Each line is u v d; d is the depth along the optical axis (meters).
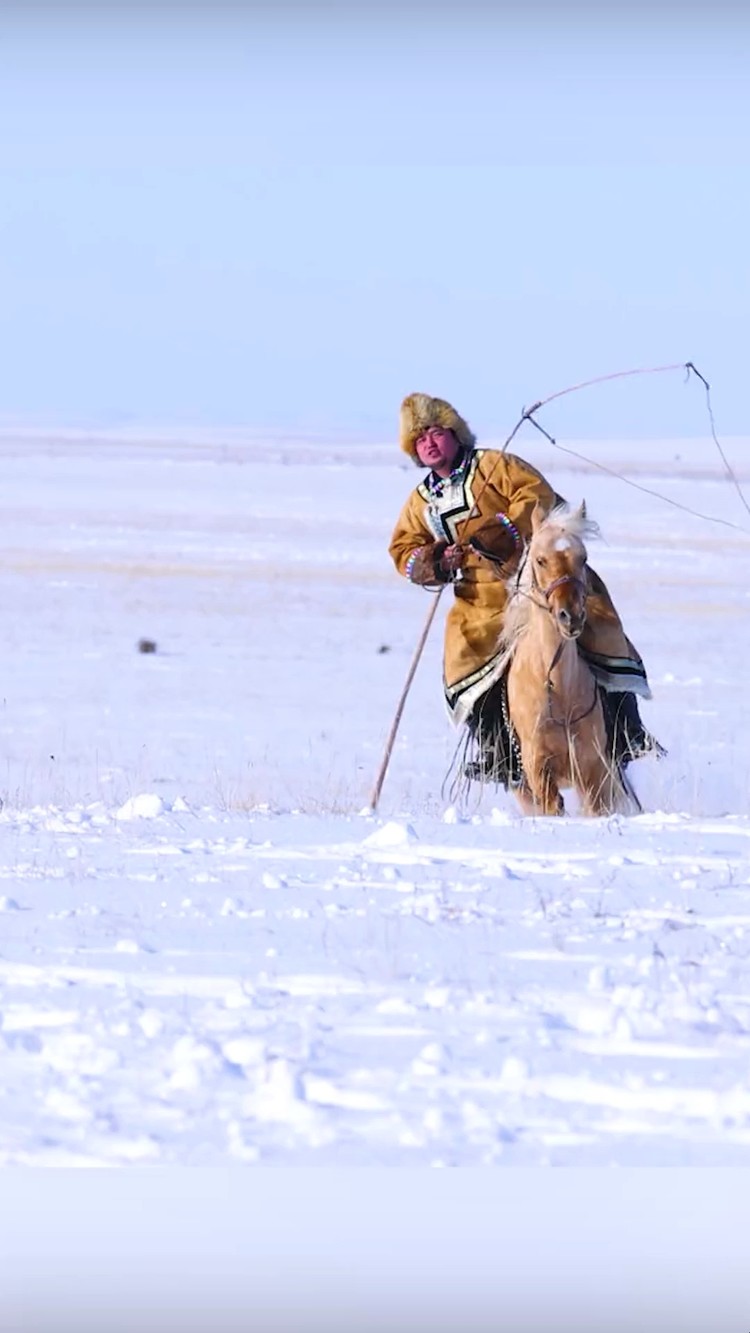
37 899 29.81
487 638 44.88
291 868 33.12
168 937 26.36
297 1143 16.44
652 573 167.00
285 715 91.06
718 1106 17.52
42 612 134.12
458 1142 16.44
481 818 40.59
